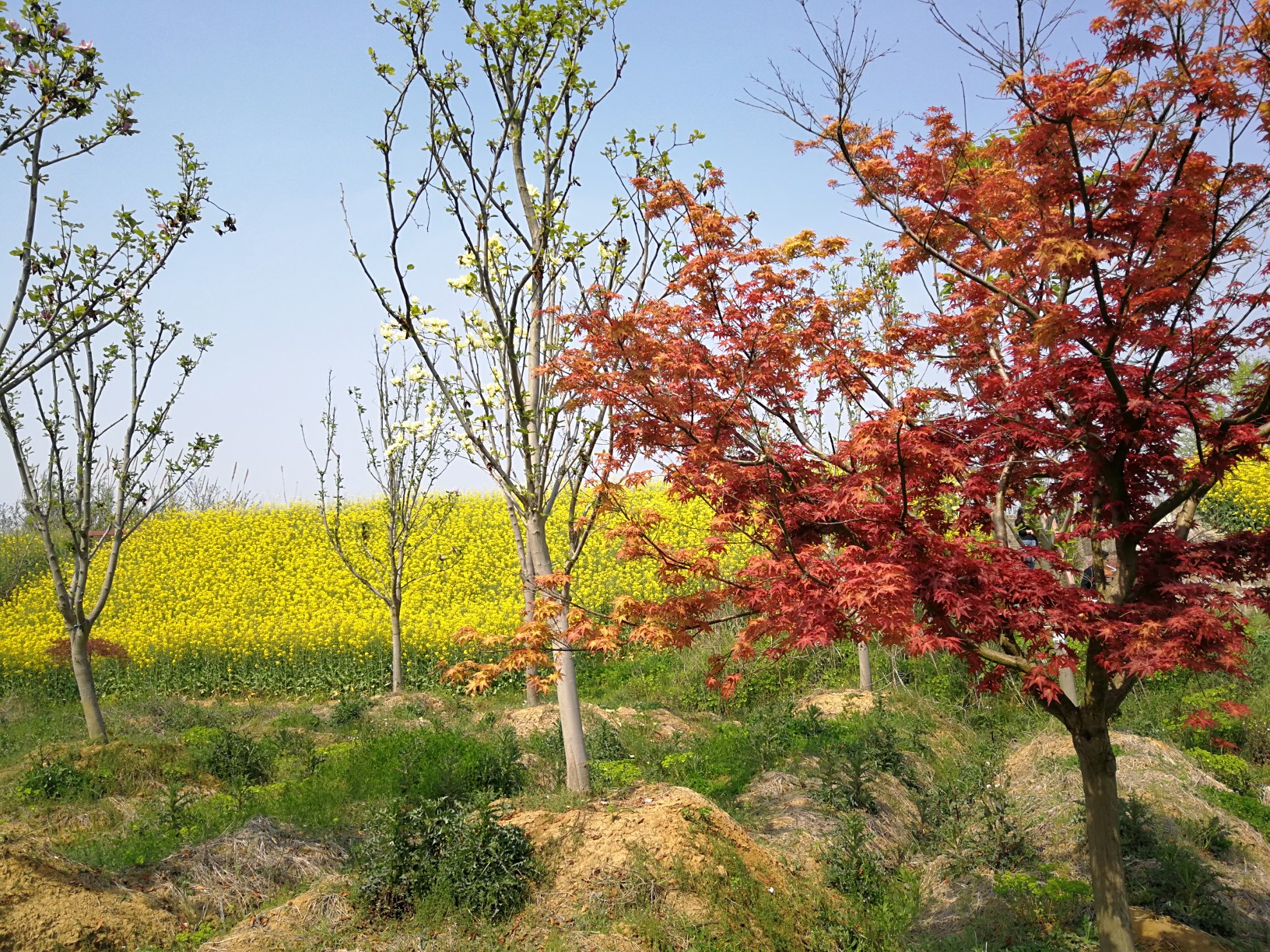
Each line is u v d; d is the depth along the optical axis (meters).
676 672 14.59
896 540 5.25
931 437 5.63
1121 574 5.30
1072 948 5.79
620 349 6.02
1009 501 6.11
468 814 6.51
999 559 5.18
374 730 11.47
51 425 10.58
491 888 5.74
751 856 6.50
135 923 5.67
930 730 10.86
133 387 10.87
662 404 6.06
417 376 8.23
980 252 6.17
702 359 6.12
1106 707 5.32
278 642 17.14
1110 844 5.27
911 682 13.30
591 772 8.48
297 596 20.39
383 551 22.83
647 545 6.64
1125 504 5.37
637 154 7.76
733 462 6.02
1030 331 5.57
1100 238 5.00
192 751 10.19
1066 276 5.01
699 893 5.86
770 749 9.57
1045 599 5.02
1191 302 5.13
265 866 6.50
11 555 24.05
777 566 5.47
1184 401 5.04
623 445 6.41
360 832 7.21
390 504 15.49
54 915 5.43
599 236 8.21
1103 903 5.25
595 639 6.73
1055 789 8.10
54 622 20.11
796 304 6.22
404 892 5.83
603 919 5.59
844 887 6.59
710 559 6.46
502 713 12.26
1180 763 8.79
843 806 7.95
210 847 6.70
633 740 10.20
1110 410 5.04
